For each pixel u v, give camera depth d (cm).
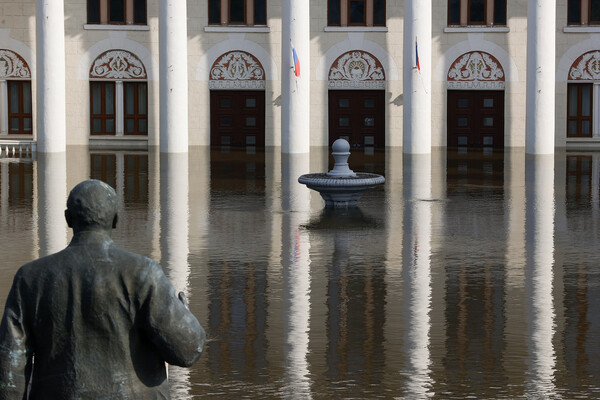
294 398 775
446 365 862
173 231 1616
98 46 3691
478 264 1328
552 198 2083
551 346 923
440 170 2733
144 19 3706
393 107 3731
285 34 3284
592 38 3678
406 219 1758
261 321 1020
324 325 1003
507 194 2155
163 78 3312
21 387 409
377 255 1396
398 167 2820
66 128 3716
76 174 2564
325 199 1923
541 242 1509
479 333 970
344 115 3766
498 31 3691
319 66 3725
